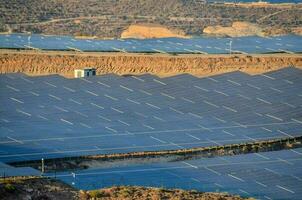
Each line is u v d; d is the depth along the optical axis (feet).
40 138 616.39
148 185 501.56
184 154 600.80
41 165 560.61
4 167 522.06
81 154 586.04
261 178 531.91
